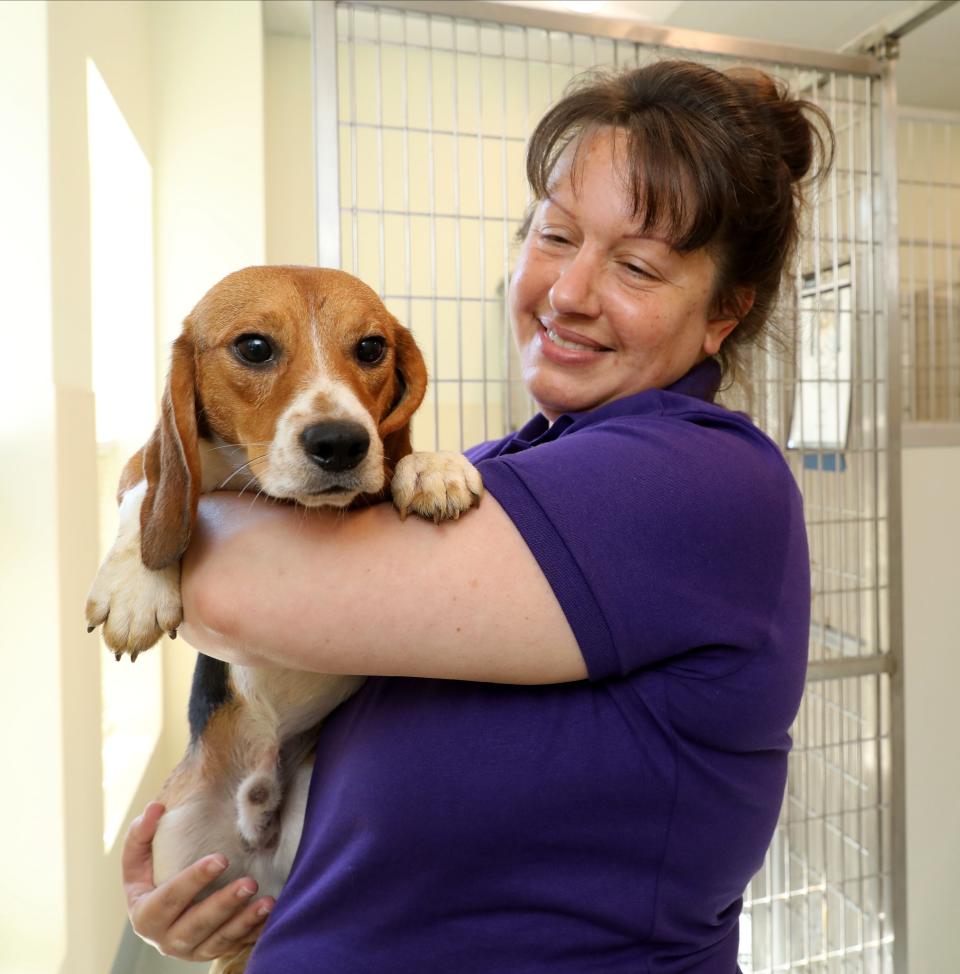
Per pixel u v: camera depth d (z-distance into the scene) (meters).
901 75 3.97
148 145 3.50
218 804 1.18
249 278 1.07
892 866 2.00
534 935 0.87
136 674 3.32
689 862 0.89
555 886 0.87
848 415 1.99
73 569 2.09
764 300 1.22
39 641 1.96
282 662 0.84
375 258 3.74
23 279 1.94
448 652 0.82
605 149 1.08
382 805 0.87
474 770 0.86
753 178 1.08
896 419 1.96
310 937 0.90
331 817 0.92
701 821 0.89
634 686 0.87
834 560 2.13
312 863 0.93
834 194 1.89
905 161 4.39
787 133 1.20
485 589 0.82
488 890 0.88
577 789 0.86
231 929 1.05
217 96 3.68
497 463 0.90
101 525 3.07
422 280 3.78
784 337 1.40
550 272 1.15
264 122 3.81
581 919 0.88
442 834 0.86
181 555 0.90
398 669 0.83
